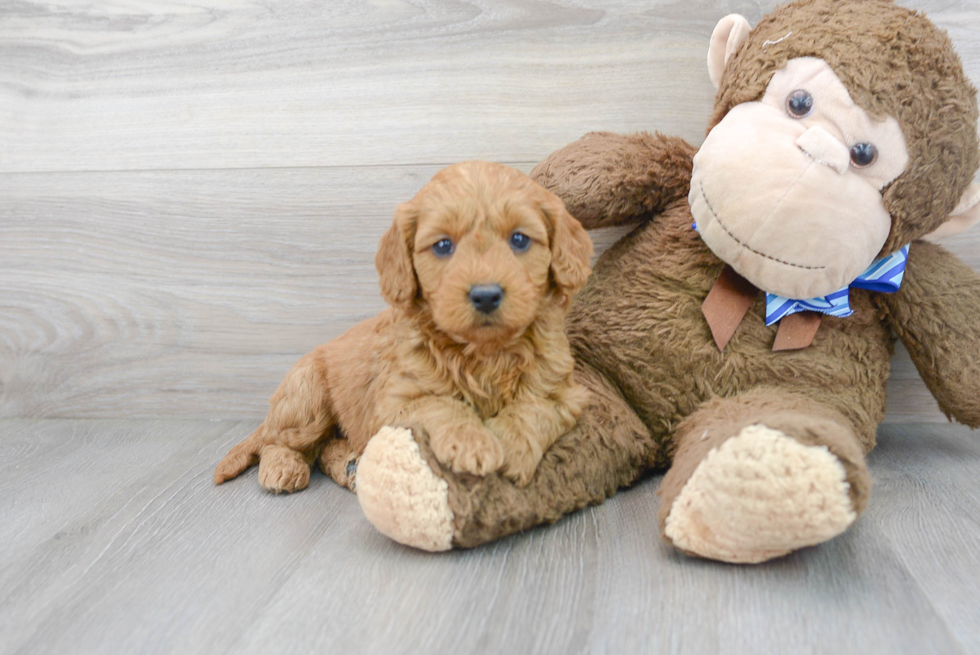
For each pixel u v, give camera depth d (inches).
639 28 74.4
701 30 73.7
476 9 76.2
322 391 66.9
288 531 56.1
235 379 85.5
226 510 60.7
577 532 53.6
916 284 63.7
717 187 55.6
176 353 85.8
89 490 65.9
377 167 79.7
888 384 78.4
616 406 62.2
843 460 41.7
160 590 47.5
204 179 82.1
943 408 66.8
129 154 83.0
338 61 78.7
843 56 53.6
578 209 65.2
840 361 61.2
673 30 74.0
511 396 55.0
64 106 83.3
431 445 49.3
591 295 67.5
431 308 52.0
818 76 54.1
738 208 54.4
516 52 76.2
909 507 56.4
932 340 63.6
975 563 47.1
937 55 53.9
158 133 82.3
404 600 44.6
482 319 47.3
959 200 58.1
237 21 79.6
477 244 48.9
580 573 47.1
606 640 39.6
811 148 52.5
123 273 85.2
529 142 77.4
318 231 81.4
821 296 58.9
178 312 85.0
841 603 42.5
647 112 75.6
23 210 85.5
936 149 53.8
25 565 51.6
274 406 67.9
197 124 81.5
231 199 82.1
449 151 78.6
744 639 39.3
